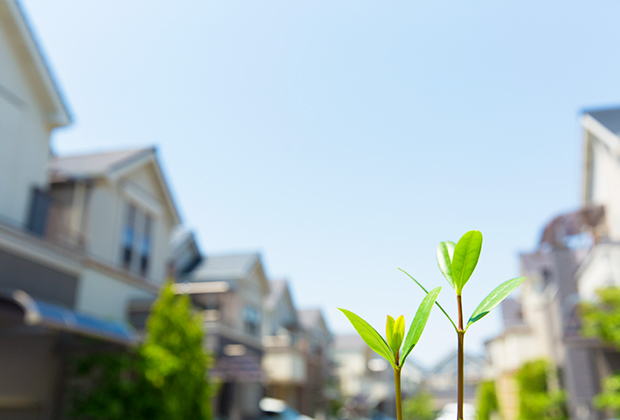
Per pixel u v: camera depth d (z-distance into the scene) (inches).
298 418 888.9
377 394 1777.8
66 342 480.7
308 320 1549.0
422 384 1851.6
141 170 702.5
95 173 609.3
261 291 1034.1
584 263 707.4
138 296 658.8
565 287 754.8
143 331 613.6
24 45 501.7
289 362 1047.0
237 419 787.4
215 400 719.7
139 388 472.1
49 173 622.5
